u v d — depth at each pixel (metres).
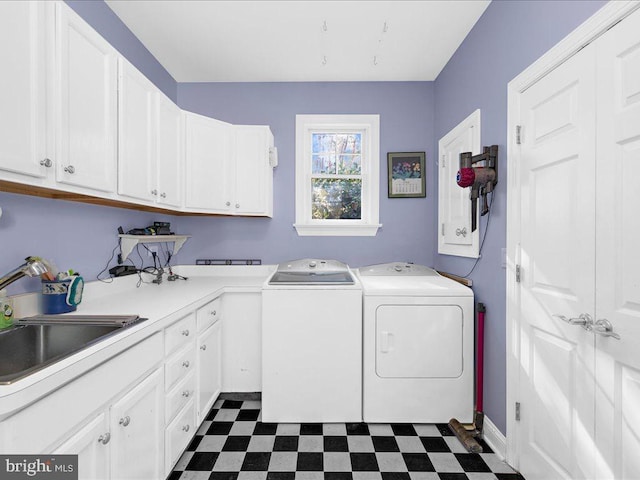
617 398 1.10
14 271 1.22
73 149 1.20
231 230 2.88
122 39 2.07
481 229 1.99
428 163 2.86
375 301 2.00
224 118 2.87
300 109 2.87
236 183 2.55
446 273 2.52
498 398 1.80
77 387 0.94
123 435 1.16
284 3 1.90
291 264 2.57
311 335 2.02
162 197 1.91
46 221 1.52
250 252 2.88
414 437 1.90
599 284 1.16
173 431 1.54
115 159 1.47
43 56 1.07
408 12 1.98
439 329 1.99
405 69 2.67
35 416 0.81
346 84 2.86
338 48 2.37
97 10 1.83
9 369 1.21
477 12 1.98
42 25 1.06
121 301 1.74
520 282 1.61
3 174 0.96
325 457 1.73
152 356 1.35
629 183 1.05
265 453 1.76
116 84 1.47
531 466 1.53
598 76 1.15
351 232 2.85
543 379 1.46
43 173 1.08
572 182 1.28
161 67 2.58
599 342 1.16
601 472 1.16
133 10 1.96
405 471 1.63
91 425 1.01
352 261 2.88
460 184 1.81
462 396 2.00
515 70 1.64
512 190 1.66
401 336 2.00
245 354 2.32
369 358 2.01
